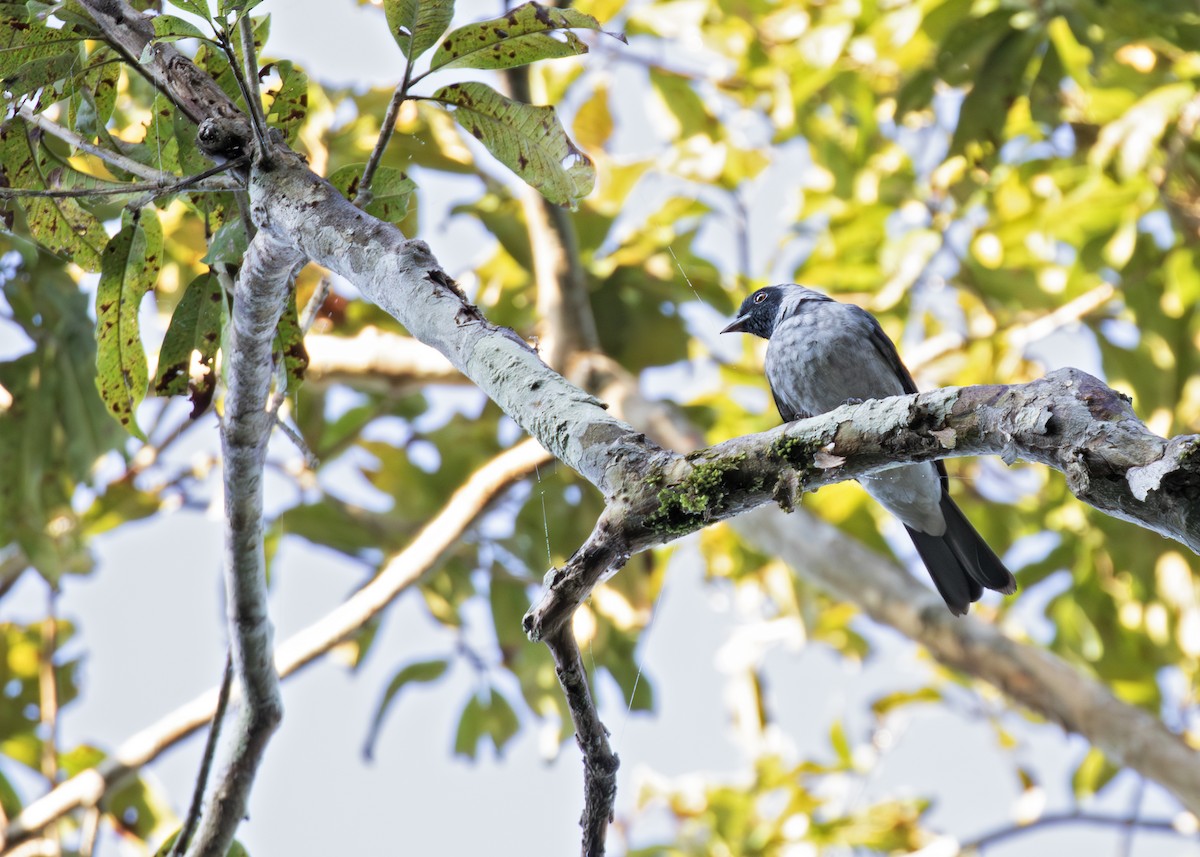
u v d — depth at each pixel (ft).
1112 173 37.42
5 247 34.55
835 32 42.60
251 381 18.61
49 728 38.04
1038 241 43.68
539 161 19.13
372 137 39.93
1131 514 11.31
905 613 37.76
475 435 46.09
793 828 49.32
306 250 16.97
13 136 20.66
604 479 13.80
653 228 43.88
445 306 15.92
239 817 21.80
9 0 18.24
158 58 18.69
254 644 20.99
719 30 46.96
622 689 43.80
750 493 13.29
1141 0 34.37
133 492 43.52
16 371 35.70
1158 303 41.81
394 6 17.44
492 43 18.04
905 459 12.94
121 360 21.45
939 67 35.94
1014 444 12.21
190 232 39.19
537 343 17.17
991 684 36.88
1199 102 36.96
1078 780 49.80
